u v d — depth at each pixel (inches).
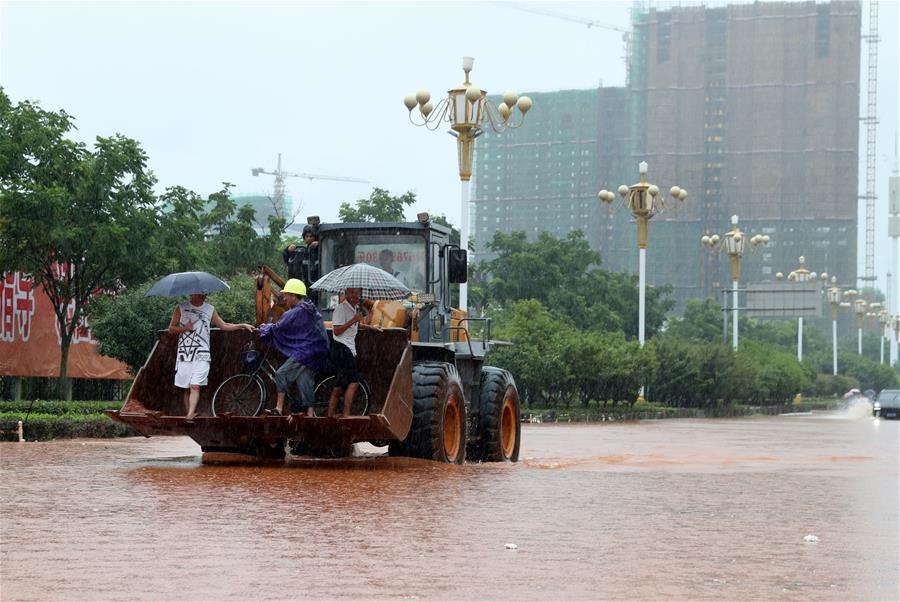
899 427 1835.6
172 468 575.8
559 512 439.2
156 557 320.2
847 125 6939.0
